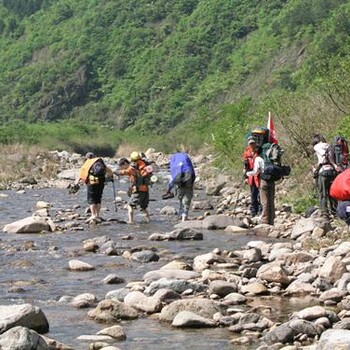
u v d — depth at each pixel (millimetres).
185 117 104750
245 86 99875
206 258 12680
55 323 9039
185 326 8719
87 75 126312
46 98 124875
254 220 18344
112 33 133250
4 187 32094
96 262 13406
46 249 15039
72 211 22297
